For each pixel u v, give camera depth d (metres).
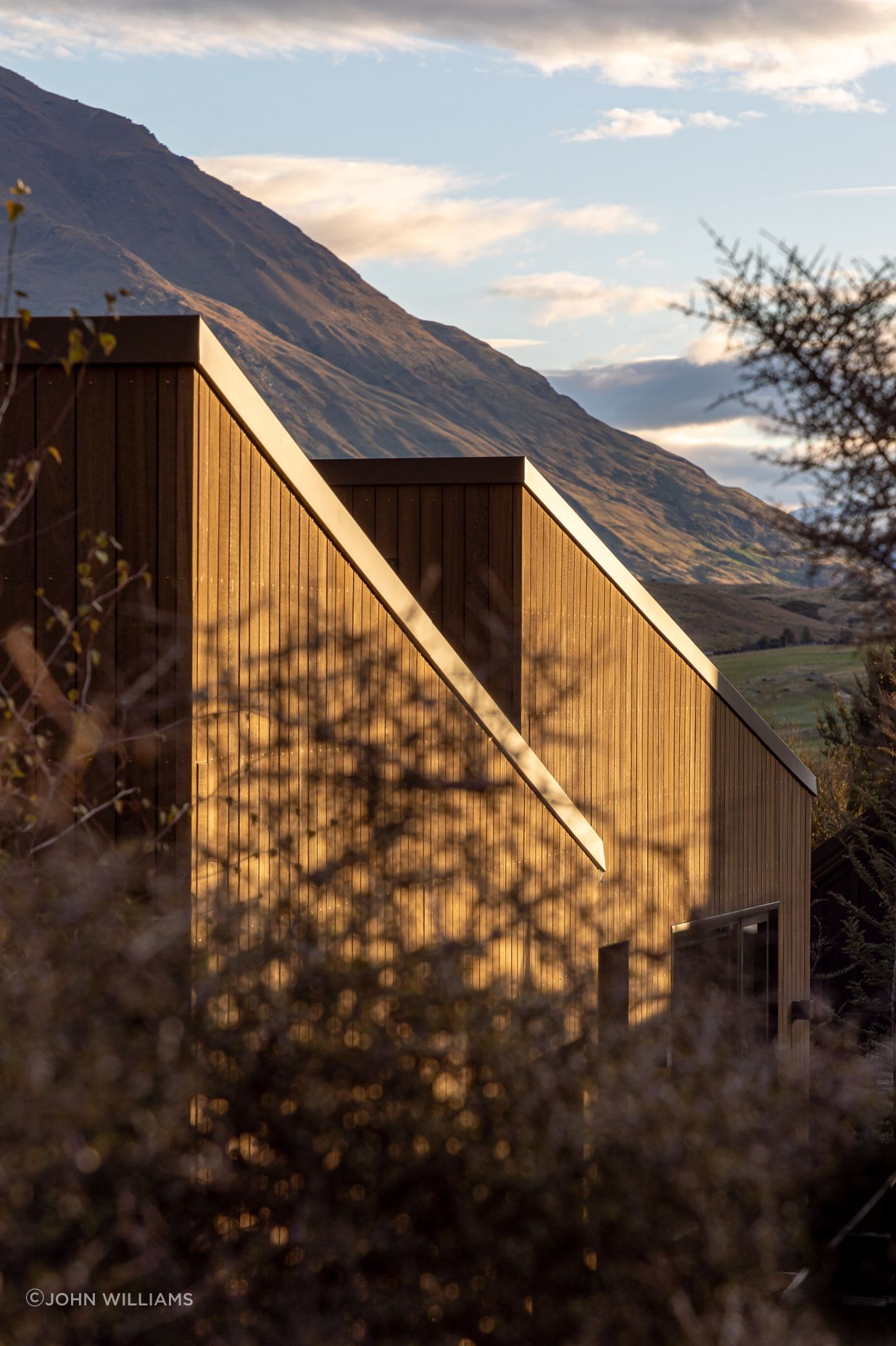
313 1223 4.70
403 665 8.87
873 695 12.83
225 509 7.24
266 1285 4.74
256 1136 5.04
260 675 7.52
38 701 6.39
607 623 13.86
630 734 14.19
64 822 6.43
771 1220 4.69
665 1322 4.57
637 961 12.45
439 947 5.48
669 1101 4.75
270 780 7.21
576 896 7.28
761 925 17.45
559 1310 4.67
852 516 6.71
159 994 4.74
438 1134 4.91
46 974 4.37
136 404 7.02
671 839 14.93
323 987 5.28
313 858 7.71
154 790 6.85
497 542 12.52
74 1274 4.05
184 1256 4.75
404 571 12.85
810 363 6.72
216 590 7.16
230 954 5.40
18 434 7.11
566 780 12.91
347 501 13.03
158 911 5.41
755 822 17.11
